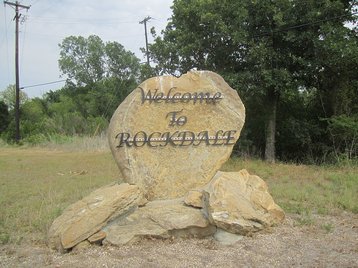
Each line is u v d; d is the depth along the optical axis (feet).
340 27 50.21
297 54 53.52
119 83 159.43
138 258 19.69
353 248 21.22
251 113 58.90
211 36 52.49
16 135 107.14
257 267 18.85
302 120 59.11
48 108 162.91
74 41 167.73
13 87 191.42
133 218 22.86
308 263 19.31
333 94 55.83
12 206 30.71
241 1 51.19
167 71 57.31
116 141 26.61
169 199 26.35
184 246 21.33
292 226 24.66
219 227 22.04
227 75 51.37
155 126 26.99
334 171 45.16
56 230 21.48
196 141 27.35
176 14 54.95
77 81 168.76
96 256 19.94
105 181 41.52
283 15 50.57
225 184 23.77
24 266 19.10
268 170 45.65
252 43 50.55
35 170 51.57
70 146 83.56
